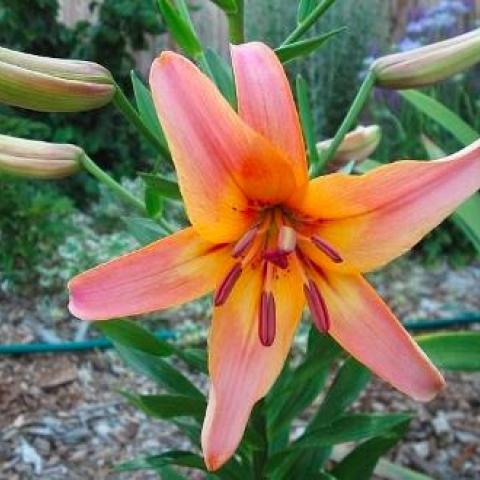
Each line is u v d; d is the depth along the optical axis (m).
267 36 1.31
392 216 0.27
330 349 0.36
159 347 0.37
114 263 0.26
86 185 1.32
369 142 0.41
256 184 0.26
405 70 0.33
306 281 0.28
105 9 1.37
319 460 0.44
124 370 0.91
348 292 0.28
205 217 0.26
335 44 1.31
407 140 1.24
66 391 0.87
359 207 0.27
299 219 0.28
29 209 1.05
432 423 0.81
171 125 0.25
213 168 0.25
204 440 0.27
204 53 0.36
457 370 0.50
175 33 0.34
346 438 0.37
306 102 0.35
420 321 1.03
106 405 0.85
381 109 1.26
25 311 1.01
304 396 0.41
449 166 0.27
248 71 0.26
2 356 0.92
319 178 0.27
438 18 1.30
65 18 1.55
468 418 0.82
